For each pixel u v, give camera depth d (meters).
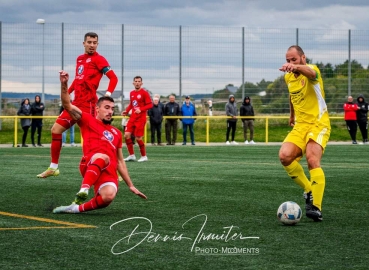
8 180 13.86
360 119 35.19
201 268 5.99
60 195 11.41
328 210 9.83
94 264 6.12
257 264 6.16
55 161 12.27
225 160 20.86
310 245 7.06
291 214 8.30
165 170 16.70
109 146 9.21
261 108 40.25
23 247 6.85
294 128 9.49
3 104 37.38
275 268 6.01
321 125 9.22
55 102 38.00
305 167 18.61
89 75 12.94
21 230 7.84
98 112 9.33
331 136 39.25
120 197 11.14
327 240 7.35
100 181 9.09
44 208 9.77
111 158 9.17
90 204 9.10
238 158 21.98
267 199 11.01
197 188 12.59
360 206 10.28
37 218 8.77
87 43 12.98
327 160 21.27
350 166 18.45
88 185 8.95
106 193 9.01
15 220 8.60
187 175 15.31
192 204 10.30
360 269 5.99
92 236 7.48
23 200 10.70
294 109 9.59
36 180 13.87
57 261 6.23
